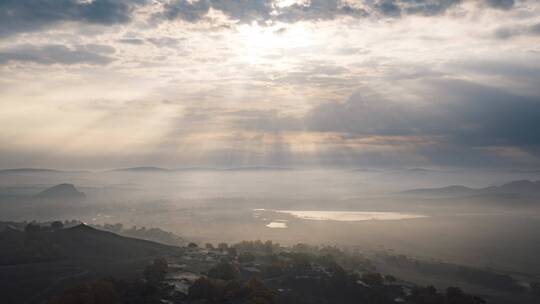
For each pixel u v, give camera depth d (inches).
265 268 6569.9
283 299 5260.8
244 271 6446.9
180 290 4970.5
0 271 5753.0
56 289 5029.5
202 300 4677.7
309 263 6875.0
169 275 5605.3
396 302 5625.0
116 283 4864.7
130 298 4589.1
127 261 6633.9
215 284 4896.7
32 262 6348.4
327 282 6033.5
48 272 5733.3
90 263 6387.8
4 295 4877.0
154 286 4842.5
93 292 4338.1
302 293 5580.7
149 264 6333.7
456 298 5723.4
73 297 4195.4
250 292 4862.2
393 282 6815.9
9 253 6614.2
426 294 5930.1
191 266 6333.7
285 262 6737.2
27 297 4830.2
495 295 7583.7
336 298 5565.9
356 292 5821.9
